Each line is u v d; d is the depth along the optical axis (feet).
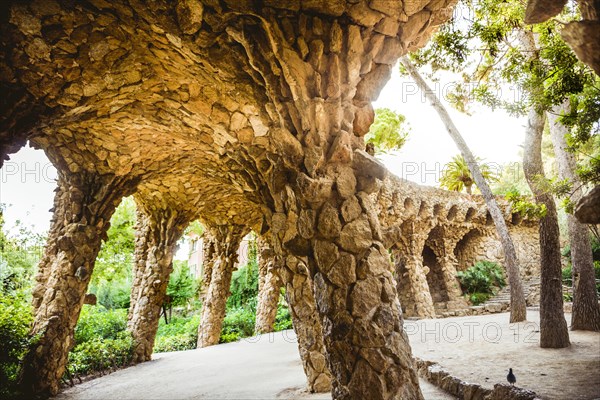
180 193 35.60
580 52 5.20
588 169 22.34
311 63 13.57
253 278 79.51
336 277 13.17
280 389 22.07
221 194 38.19
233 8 12.53
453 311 53.01
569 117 20.79
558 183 24.52
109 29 14.47
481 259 64.44
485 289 60.80
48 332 23.49
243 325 62.08
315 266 14.03
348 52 13.56
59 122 18.52
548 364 21.40
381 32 13.60
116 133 22.52
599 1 5.07
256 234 61.21
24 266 49.62
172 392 23.90
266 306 58.54
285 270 21.09
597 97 20.04
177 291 73.87
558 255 27.09
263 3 12.44
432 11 13.55
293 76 13.53
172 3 12.71
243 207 43.96
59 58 15.21
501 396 14.61
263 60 13.74
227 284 50.44
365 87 14.52
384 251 13.69
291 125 14.52
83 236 25.13
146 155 25.45
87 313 38.73
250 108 17.57
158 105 19.42
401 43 14.06
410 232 52.80
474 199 61.46
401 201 49.70
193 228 83.76
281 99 14.24
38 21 13.75
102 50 15.24
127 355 35.99
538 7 5.90
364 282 13.01
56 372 24.06
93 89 17.11
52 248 26.30
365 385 12.09
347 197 13.88
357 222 13.65
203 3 12.53
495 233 64.54
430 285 62.85
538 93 20.35
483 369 21.39
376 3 12.73
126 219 72.02
